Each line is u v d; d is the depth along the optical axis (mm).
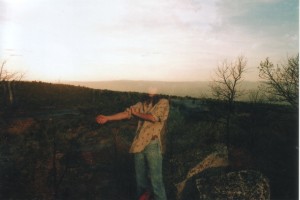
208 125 12797
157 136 4500
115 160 6852
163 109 4457
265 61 13039
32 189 5719
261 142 10367
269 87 13094
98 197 5457
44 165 6898
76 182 6105
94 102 28031
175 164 5730
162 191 4508
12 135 12812
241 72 14148
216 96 14641
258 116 12805
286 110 13078
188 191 5391
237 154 8695
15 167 6688
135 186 5766
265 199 4934
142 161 4602
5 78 23250
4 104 26078
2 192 5539
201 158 5844
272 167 7777
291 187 6441
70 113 22688
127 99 26078
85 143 10250
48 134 10344
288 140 10297
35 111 24000
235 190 4910
